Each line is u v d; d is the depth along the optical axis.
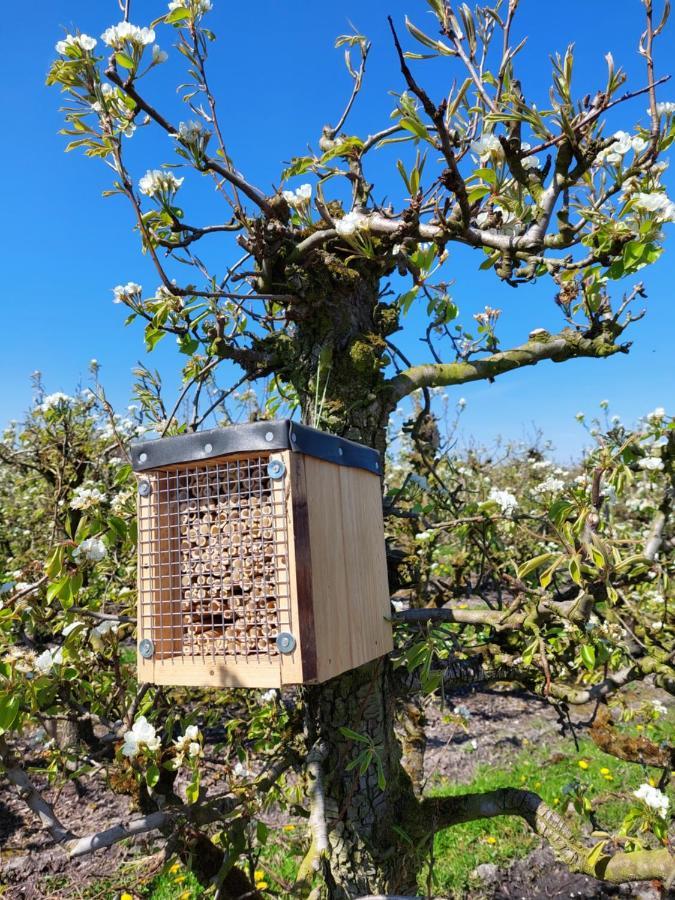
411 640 0.80
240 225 0.79
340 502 0.67
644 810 0.74
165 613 0.64
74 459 1.20
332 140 0.87
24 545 1.60
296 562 0.58
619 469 0.79
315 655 0.58
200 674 0.61
